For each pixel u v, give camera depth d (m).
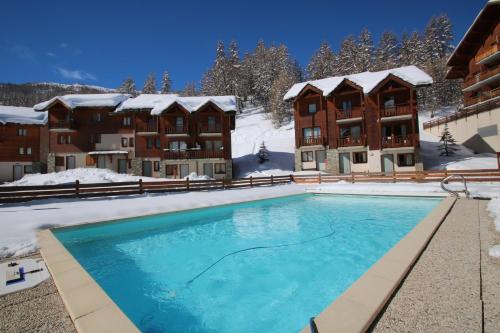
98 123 35.22
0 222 9.99
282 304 5.55
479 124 30.06
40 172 37.50
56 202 14.59
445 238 6.34
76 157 34.66
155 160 33.69
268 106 70.12
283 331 4.65
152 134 33.59
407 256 4.96
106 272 7.42
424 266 4.72
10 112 38.09
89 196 16.11
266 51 89.62
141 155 33.69
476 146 30.53
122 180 28.88
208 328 4.84
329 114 31.53
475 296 3.61
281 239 10.09
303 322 4.87
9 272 5.47
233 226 12.30
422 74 28.42
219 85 72.69
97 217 11.64
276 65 77.94
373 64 65.50
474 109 30.94
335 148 30.98
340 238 9.97
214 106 32.78
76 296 4.14
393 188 19.06
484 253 5.24
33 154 37.44
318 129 32.41
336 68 66.06
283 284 6.45
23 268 5.70
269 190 21.34
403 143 27.19
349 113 30.22
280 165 39.19
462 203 11.52
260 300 5.73
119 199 16.02
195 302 5.77
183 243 9.89
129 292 6.29
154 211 13.26
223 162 32.91
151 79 84.06
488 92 28.98
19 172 36.81
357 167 30.06
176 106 32.34
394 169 28.20
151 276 7.14
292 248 9.03
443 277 4.24
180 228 12.00
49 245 7.26
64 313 3.88
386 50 72.88
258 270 7.34
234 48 77.69
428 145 35.75
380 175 22.59
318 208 16.19
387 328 3.00
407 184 19.78
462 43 31.00
